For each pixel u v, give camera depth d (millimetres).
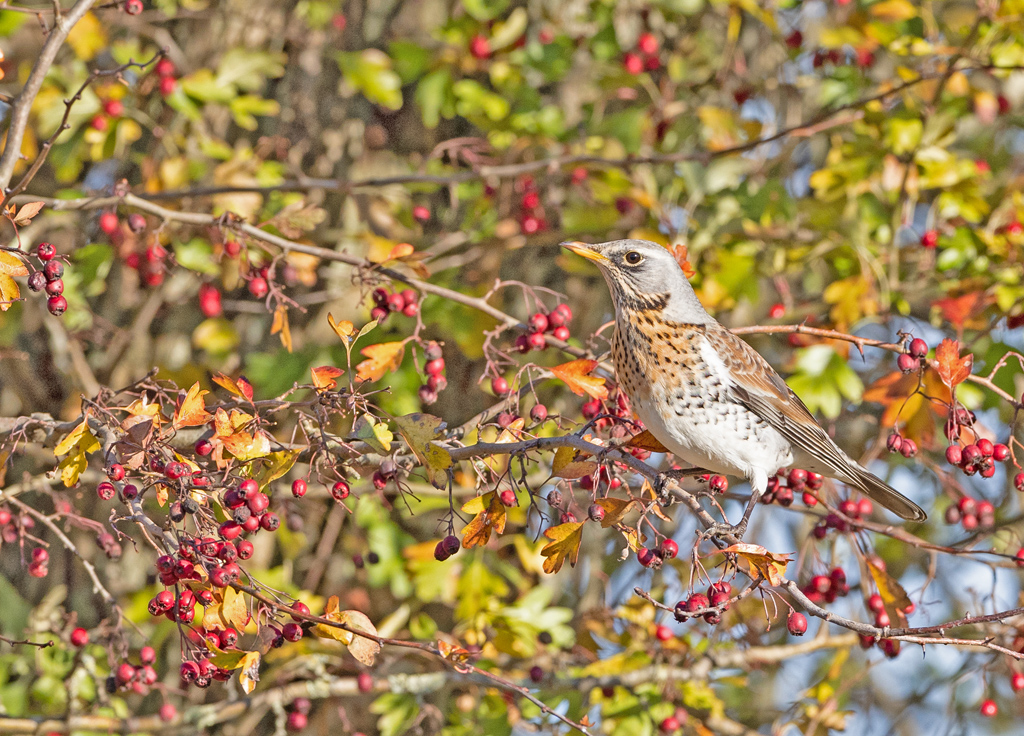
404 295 8805
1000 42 11344
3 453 7195
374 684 10648
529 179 12234
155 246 8875
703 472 9406
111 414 6707
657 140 12844
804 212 11984
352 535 12047
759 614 11594
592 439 7500
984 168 12242
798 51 13898
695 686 11055
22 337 12000
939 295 11445
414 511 11539
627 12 13656
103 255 11055
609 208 11922
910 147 11508
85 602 11531
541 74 13109
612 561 13531
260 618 6602
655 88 12961
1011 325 10500
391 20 13398
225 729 11945
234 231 8750
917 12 12031
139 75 11047
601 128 12164
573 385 7555
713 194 11867
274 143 12438
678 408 8633
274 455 6609
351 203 12547
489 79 13070
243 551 6395
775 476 9234
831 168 11852
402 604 12164
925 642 6152
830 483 9961
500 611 10977
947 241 11844
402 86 13297
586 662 11562
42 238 12180
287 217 9047
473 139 11383
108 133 10703
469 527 6695
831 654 14898
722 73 12891
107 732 10195
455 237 12039
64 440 6367
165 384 9633
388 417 6992
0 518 8273
